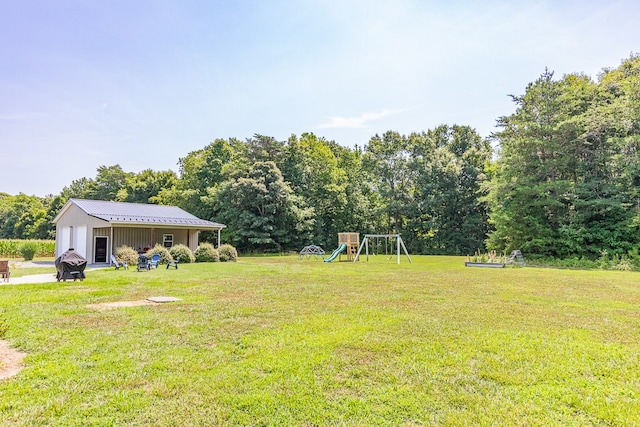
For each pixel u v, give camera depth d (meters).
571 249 19.64
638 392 3.16
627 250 18.09
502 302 7.34
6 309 6.38
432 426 2.59
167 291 8.66
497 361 3.88
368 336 4.75
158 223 19.59
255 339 4.60
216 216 34.38
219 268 15.38
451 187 33.47
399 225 36.94
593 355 4.09
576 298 7.92
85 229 19.81
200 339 4.61
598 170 20.22
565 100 20.38
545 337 4.79
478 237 32.72
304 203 33.62
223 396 3.02
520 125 20.84
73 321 5.51
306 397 3.01
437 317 5.91
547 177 21.64
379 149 37.03
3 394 3.03
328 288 9.27
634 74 20.14
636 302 7.45
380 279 11.44
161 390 3.12
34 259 26.25
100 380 3.33
